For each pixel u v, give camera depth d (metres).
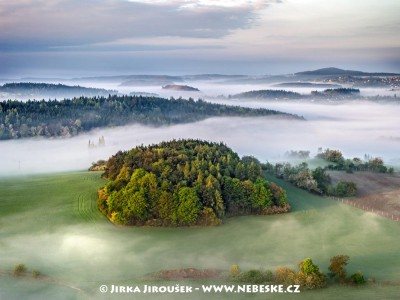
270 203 137.75
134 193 125.44
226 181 136.25
